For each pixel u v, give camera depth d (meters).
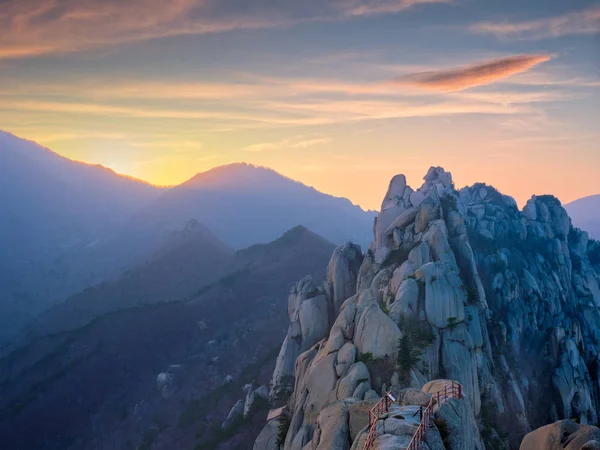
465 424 45.06
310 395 101.56
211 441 147.38
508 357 130.62
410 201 149.50
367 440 42.38
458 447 42.69
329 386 99.94
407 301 110.88
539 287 153.62
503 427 111.69
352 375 95.62
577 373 137.62
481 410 108.50
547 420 131.62
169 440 184.50
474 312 117.19
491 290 144.62
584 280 177.75
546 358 139.38
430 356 103.62
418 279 114.69
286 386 135.25
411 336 104.88
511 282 145.12
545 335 143.38
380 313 103.75
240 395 189.38
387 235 140.62
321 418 62.78
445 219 139.00
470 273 131.75
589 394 138.62
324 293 145.12
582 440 40.25
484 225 162.88
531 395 134.00
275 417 122.19
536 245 170.00
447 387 49.66
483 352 118.31
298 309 142.50
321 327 139.12
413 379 95.62
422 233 132.38
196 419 189.38
